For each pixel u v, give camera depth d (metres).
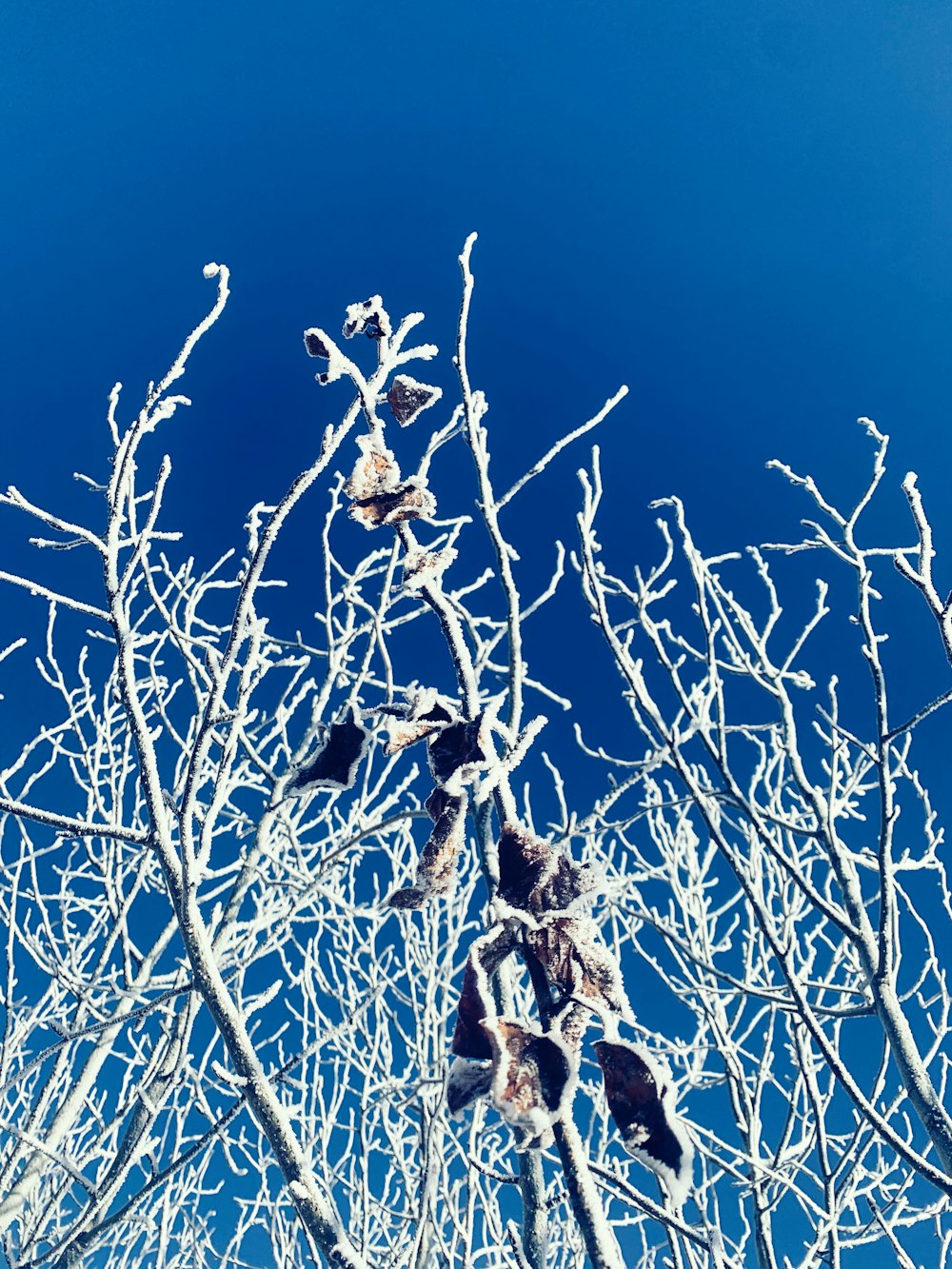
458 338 2.28
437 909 3.78
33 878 3.39
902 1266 2.32
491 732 1.40
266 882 2.79
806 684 3.01
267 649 3.57
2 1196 2.86
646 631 2.23
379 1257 3.23
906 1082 2.47
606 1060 1.18
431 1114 2.44
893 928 2.41
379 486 1.61
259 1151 3.78
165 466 2.16
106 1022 1.97
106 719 3.81
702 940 3.60
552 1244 3.45
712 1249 1.71
